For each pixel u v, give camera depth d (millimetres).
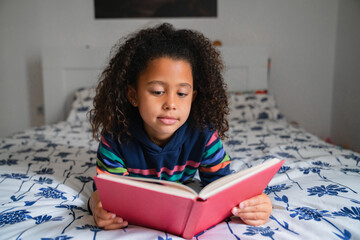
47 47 2963
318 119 3115
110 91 851
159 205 591
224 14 2947
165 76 700
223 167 910
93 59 2797
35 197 869
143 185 577
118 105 836
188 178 970
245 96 2631
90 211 791
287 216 727
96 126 916
